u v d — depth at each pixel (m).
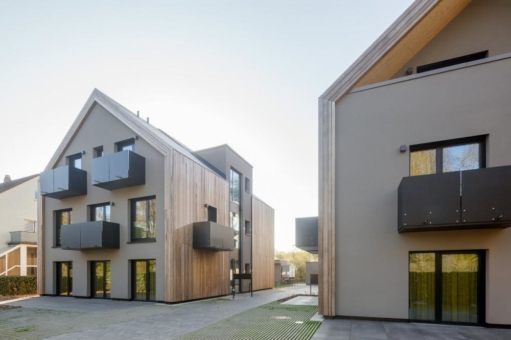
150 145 12.30
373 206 7.44
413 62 8.55
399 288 7.01
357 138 7.79
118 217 12.67
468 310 6.66
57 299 12.85
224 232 13.38
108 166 11.96
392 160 7.43
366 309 7.20
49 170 13.84
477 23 8.11
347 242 7.54
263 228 21.34
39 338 5.98
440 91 7.20
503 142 6.60
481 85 6.88
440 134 7.08
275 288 22.25
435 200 6.11
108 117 13.64
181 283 11.38
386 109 7.62
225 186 15.95
